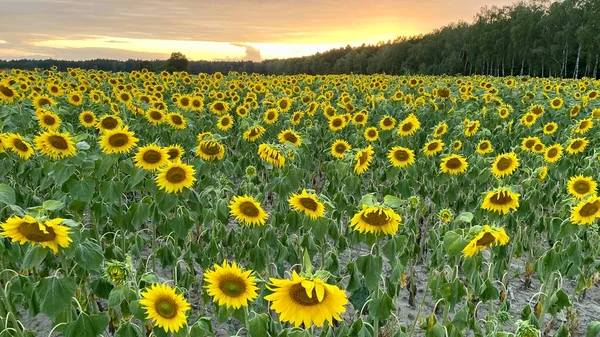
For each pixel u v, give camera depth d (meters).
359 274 3.87
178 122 8.67
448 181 6.68
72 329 3.22
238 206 4.35
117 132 4.83
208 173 5.82
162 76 21.08
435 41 87.00
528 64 73.69
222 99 14.69
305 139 6.89
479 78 29.09
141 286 4.35
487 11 84.75
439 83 21.66
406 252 4.86
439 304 5.66
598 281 6.35
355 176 5.46
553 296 4.37
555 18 71.38
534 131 9.69
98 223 5.49
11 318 3.57
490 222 4.90
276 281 2.65
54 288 3.29
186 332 3.19
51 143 4.53
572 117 11.70
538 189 5.95
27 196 4.97
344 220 7.24
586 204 4.40
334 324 5.02
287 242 4.82
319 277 2.67
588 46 62.00
